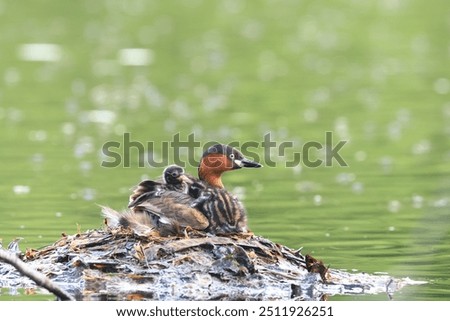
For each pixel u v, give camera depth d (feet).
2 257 34.06
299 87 99.71
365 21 150.10
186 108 88.17
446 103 90.79
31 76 104.78
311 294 38.17
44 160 67.00
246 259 38.22
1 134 76.07
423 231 49.06
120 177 62.08
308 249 45.65
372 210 53.98
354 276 40.65
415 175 63.36
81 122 81.56
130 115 84.94
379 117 84.33
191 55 120.37
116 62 114.62
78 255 38.81
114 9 158.10
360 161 68.08
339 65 113.91
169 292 37.17
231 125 80.23
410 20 149.59
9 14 147.95
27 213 52.06
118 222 40.04
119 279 37.65
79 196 56.39
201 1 170.19
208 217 40.29
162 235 39.68
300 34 138.21
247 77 105.70
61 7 156.66
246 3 169.17
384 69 110.93
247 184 61.11
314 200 56.39
